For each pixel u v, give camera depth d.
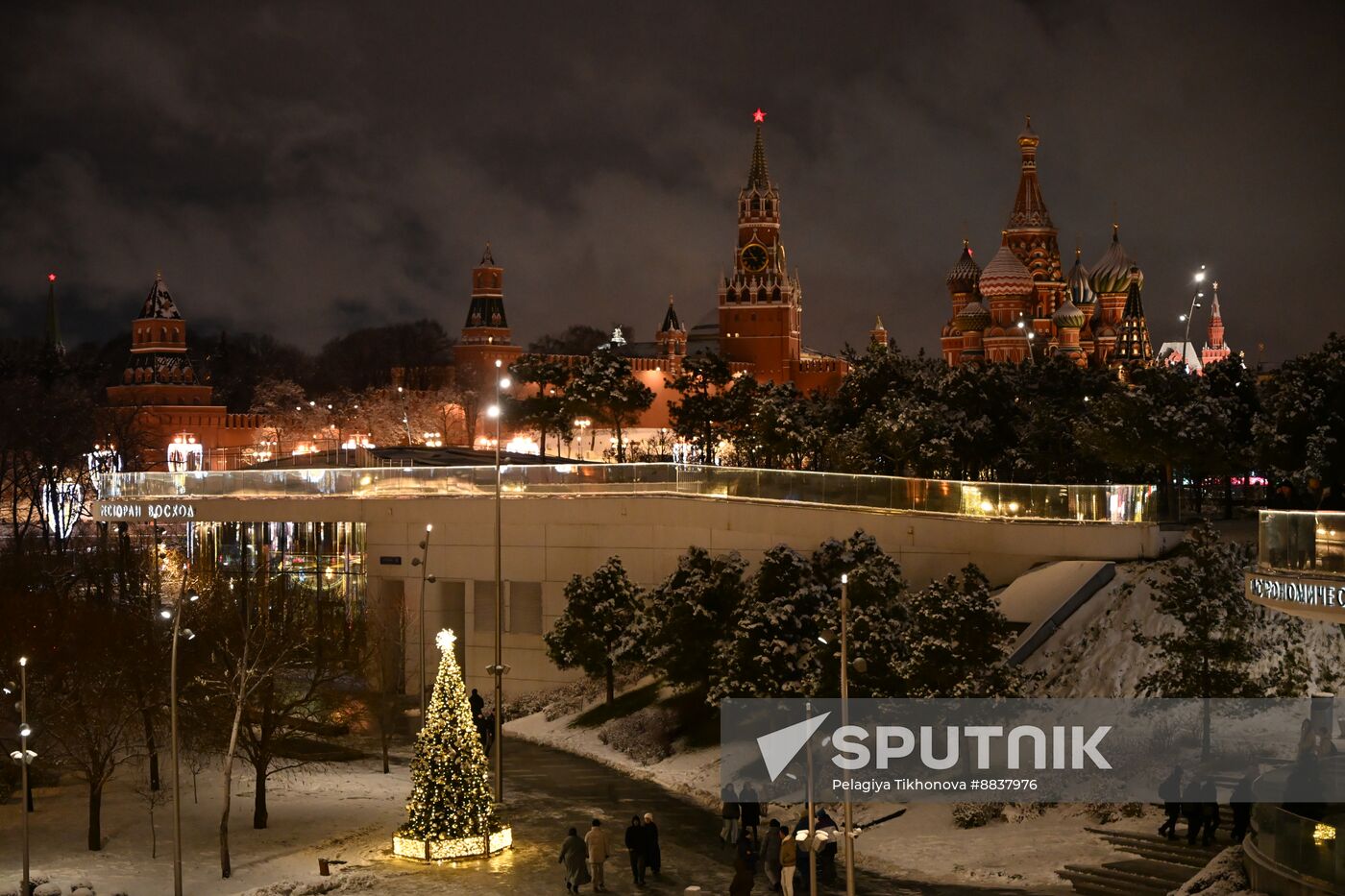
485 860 45.81
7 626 60.00
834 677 51.38
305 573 86.81
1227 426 70.38
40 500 144.38
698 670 60.84
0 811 54.16
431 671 81.69
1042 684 52.31
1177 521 63.00
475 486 82.25
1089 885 38.03
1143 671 50.78
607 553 76.62
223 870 44.97
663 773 57.47
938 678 48.88
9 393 143.75
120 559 87.81
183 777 59.31
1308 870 32.31
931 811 47.50
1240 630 44.75
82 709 49.91
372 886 43.03
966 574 51.00
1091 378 96.56
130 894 42.84
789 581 55.28
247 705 51.41
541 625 78.88
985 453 87.75
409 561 83.12
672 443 161.88
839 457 86.00
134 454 165.75
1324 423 64.75
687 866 44.31
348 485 86.56
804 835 40.25
